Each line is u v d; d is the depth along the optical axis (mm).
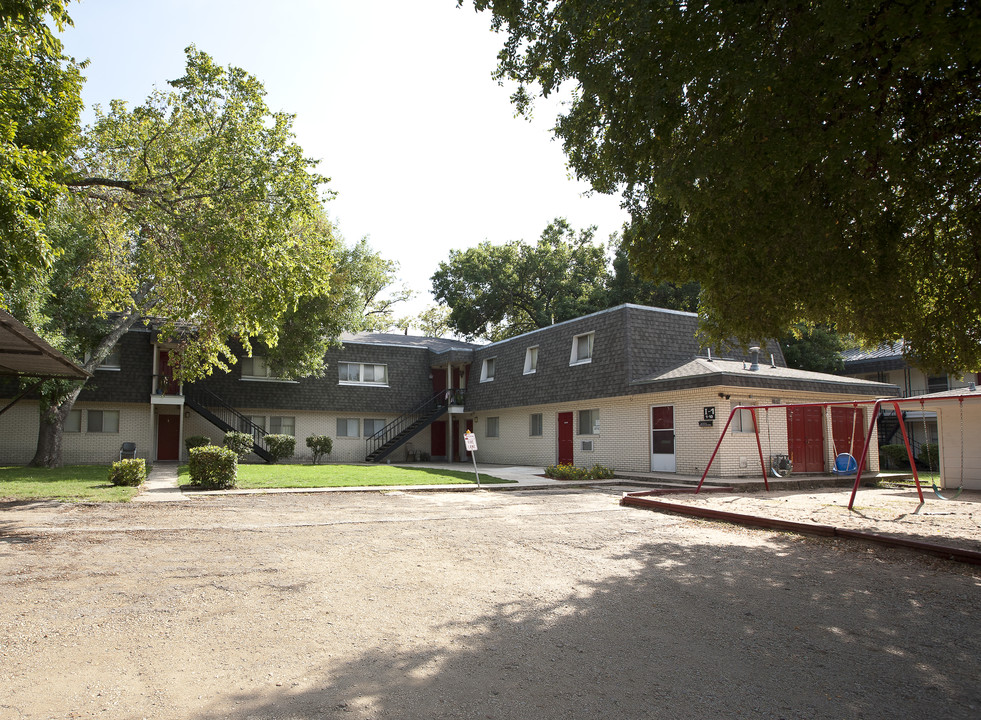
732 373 17922
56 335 19484
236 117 14430
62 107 11359
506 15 8289
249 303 14258
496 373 29750
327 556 7898
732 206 7301
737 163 6539
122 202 15148
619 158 7855
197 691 3967
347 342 31688
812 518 10703
